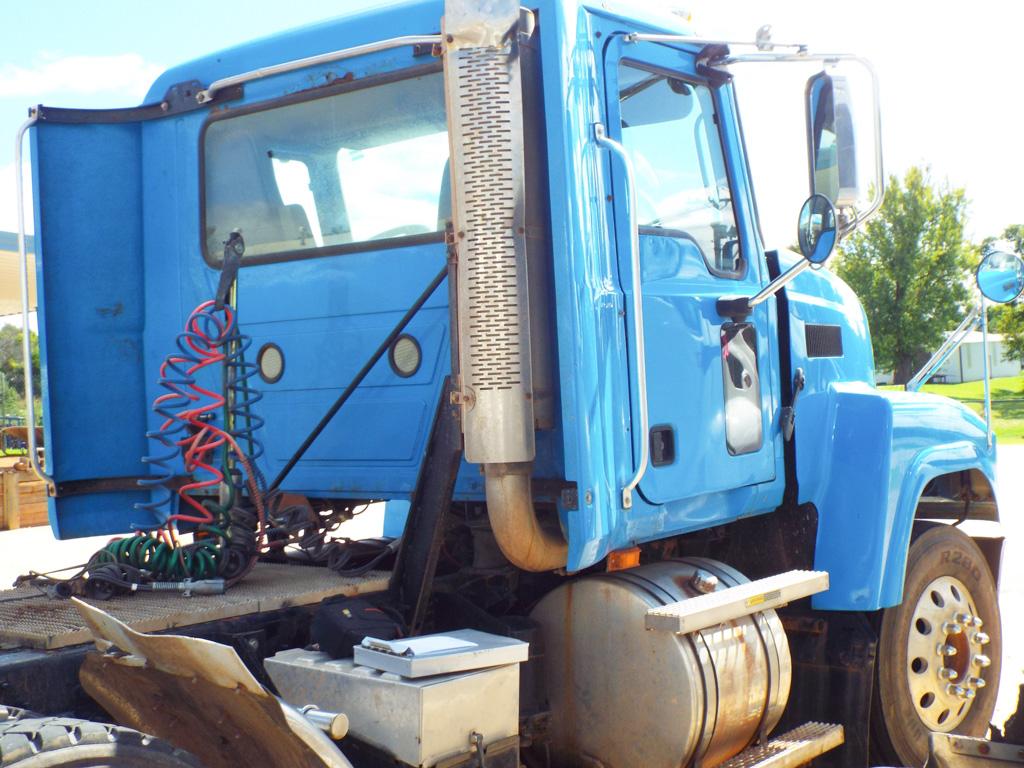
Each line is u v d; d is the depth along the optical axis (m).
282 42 3.87
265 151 3.91
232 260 3.55
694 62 3.96
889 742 4.44
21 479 12.60
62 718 2.18
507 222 2.99
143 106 4.12
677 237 3.76
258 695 2.22
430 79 3.55
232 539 3.29
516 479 3.03
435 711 2.69
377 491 3.56
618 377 3.32
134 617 2.80
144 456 4.14
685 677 3.27
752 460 4.00
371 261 3.61
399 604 3.25
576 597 3.49
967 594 5.03
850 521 4.29
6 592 3.19
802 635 4.33
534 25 3.22
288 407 3.78
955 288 36.72
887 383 40.00
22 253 3.94
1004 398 39.81
